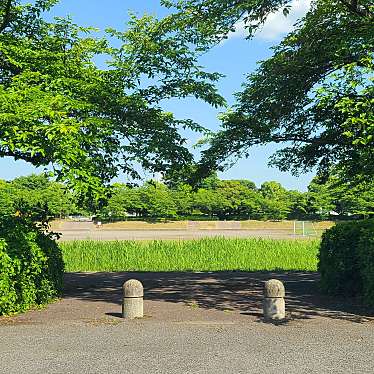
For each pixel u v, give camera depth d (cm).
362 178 1423
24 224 1128
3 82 1168
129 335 804
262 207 7100
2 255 959
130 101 1205
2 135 886
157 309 1049
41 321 922
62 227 5422
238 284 1477
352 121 864
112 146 1160
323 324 881
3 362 654
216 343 748
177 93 1282
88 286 1460
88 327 868
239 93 1457
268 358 666
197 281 1559
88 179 925
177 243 2348
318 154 1520
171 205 6756
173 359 664
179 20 1247
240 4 1142
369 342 749
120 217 6425
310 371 609
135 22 1281
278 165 1638
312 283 1483
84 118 1087
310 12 1369
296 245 2377
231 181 7575
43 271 1127
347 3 1190
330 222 6412
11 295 974
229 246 2308
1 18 1216
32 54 1134
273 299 932
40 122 893
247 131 1457
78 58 1270
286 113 1418
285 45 1384
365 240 1058
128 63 1262
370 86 882
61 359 668
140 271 1914
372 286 1035
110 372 610
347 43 1159
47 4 1245
